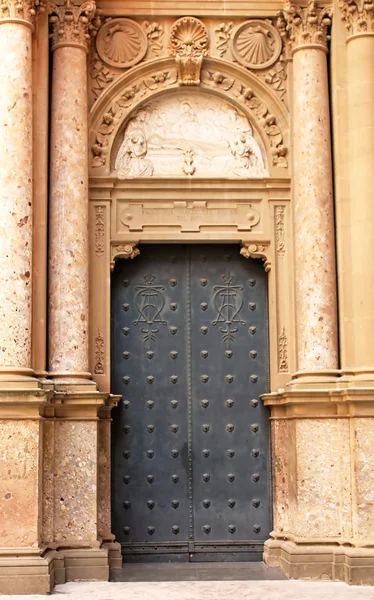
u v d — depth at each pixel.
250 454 14.05
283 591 11.88
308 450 12.98
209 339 14.28
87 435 12.95
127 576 12.85
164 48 14.37
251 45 14.37
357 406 12.78
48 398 12.48
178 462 14.00
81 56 13.87
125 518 13.84
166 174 14.32
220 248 14.42
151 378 14.14
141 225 14.09
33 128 13.46
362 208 13.49
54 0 13.88
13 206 12.79
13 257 12.72
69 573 12.61
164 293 14.35
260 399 14.15
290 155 14.23
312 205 13.66
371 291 13.34
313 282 13.52
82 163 13.68
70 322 13.31
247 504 13.96
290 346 13.98
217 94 14.45
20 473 12.05
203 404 14.13
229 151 14.42
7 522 11.98
